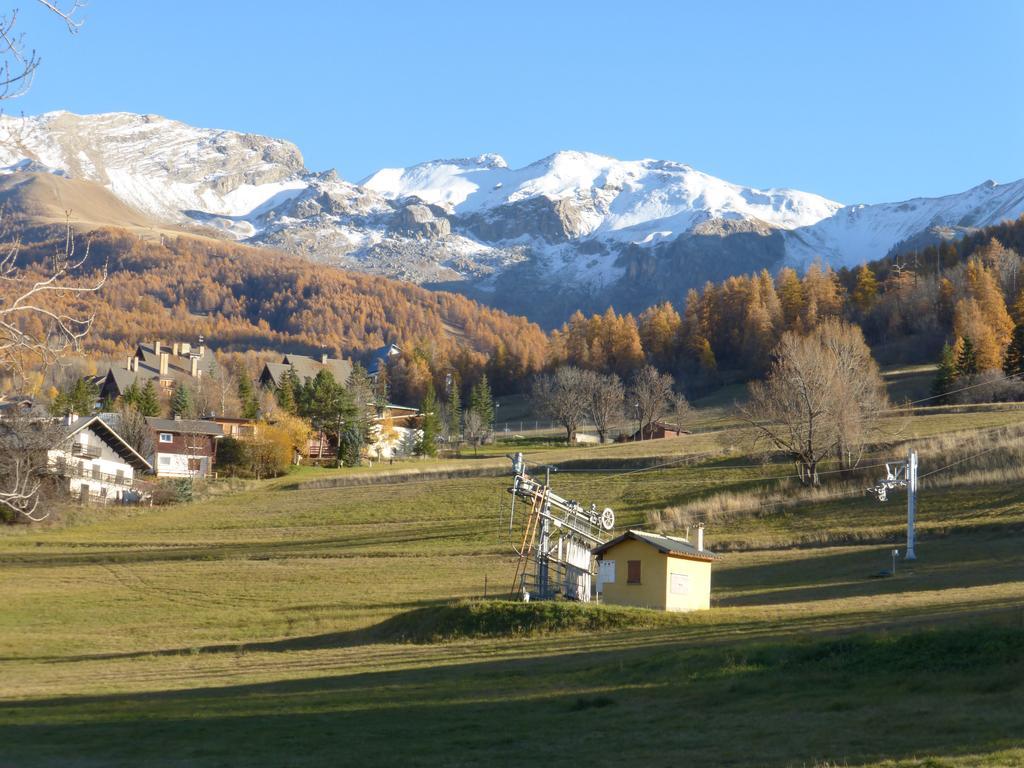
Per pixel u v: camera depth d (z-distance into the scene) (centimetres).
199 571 7569
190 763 2038
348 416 15162
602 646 3800
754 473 10475
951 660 2561
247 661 4281
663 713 2420
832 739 2022
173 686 3544
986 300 19000
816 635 3262
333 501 11019
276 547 8762
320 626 5441
